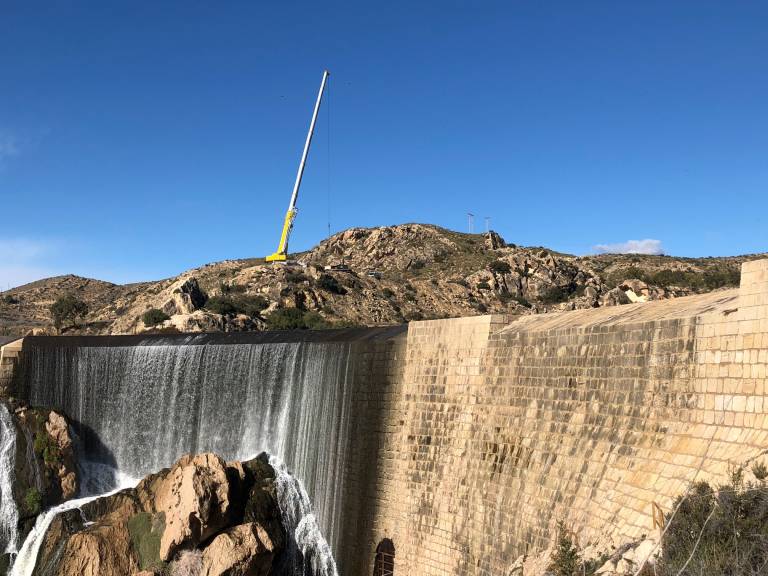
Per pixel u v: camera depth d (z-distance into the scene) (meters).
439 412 38.97
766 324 22.31
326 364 46.22
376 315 123.94
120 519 43.09
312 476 45.50
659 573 18.98
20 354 61.91
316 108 171.25
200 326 97.69
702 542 18.75
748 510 18.88
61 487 53.81
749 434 22.09
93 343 61.16
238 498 41.75
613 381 28.42
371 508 41.41
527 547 30.56
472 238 186.88
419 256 174.50
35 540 46.25
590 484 27.61
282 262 147.00
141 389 56.44
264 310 118.19
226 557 38.12
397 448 40.88
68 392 59.41
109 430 57.41
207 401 53.06
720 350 23.77
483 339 37.25
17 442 54.03
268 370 49.94
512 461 33.22
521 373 34.22
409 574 38.19
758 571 17.27
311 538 43.84
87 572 40.94
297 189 169.00
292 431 47.66
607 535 24.73
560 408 31.20
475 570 34.09
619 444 27.06
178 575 38.44
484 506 34.34
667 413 25.42
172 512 39.59
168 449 54.59
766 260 22.58
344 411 44.34
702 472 22.61
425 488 38.50
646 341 26.95
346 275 139.12
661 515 21.75
